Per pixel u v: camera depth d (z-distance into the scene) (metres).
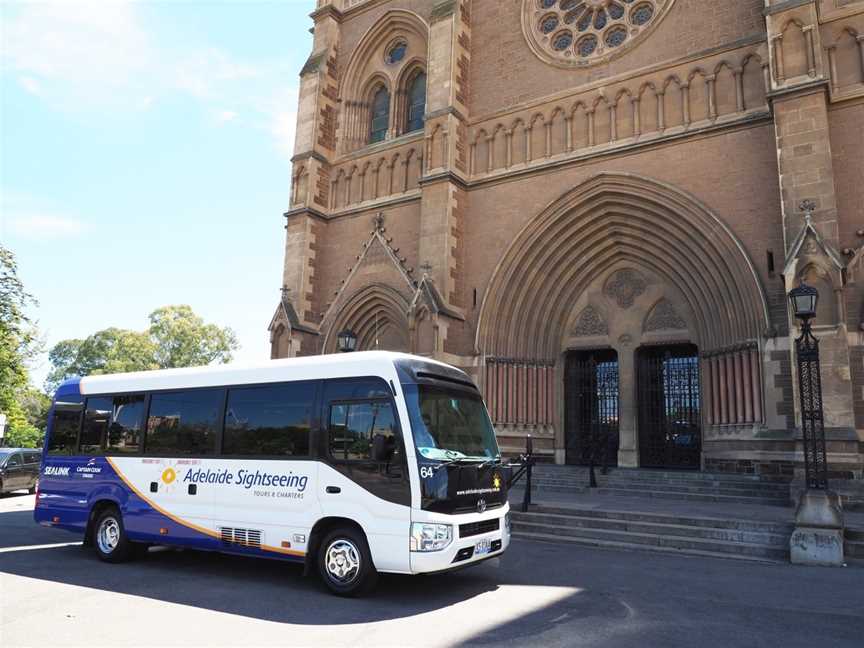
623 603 7.48
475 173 21.09
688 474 15.92
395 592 8.09
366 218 23.20
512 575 9.12
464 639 6.10
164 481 10.02
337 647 5.84
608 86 18.95
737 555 10.52
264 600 7.69
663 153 17.53
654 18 18.58
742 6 17.22
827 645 5.96
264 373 9.49
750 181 16.14
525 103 20.41
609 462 19.11
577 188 18.70
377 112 25.19
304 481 8.53
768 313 15.30
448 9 21.75
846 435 12.77
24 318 29.81
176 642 5.98
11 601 7.59
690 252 17.28
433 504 7.62
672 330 18.27
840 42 15.54
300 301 22.86
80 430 11.48
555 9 20.77
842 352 13.09
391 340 22.20
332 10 25.94
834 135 15.14
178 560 10.60
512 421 19.19
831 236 13.80
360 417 8.34
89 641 6.00
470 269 20.41
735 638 6.14
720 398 16.31
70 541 12.58
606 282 19.58
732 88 16.91
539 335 19.88
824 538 9.83
